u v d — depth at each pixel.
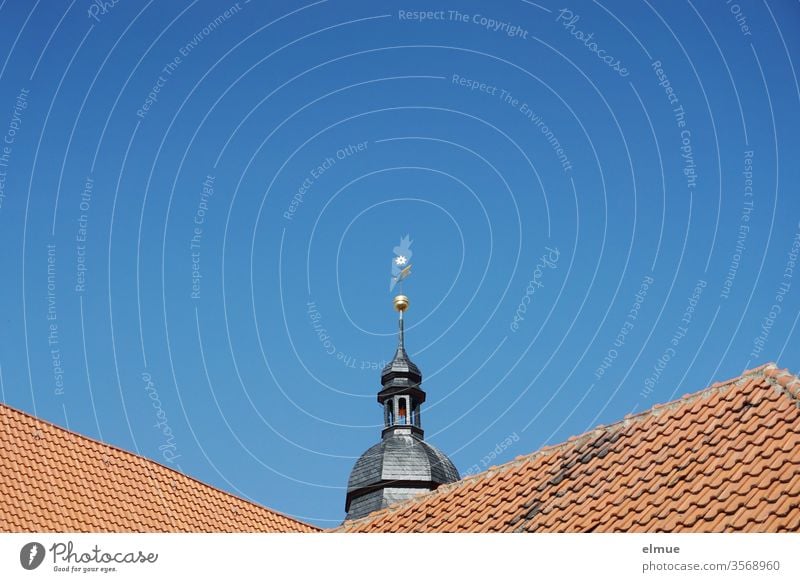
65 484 26.84
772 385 20.50
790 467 17.94
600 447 21.75
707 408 20.91
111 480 27.84
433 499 23.23
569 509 20.16
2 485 25.80
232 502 29.89
